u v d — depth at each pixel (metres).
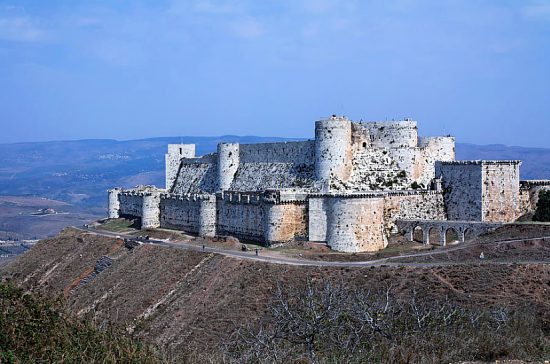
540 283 86.00
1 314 51.59
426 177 135.38
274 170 147.12
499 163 125.00
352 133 136.12
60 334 51.19
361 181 131.88
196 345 84.31
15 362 46.22
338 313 60.25
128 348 51.44
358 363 52.41
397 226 123.69
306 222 123.81
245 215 136.62
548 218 118.25
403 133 133.88
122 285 120.12
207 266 115.06
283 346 59.28
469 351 54.28
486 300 82.38
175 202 160.38
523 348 54.62
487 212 124.00
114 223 185.88
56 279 146.00
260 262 109.06
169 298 108.44
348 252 114.75
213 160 175.25
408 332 60.44
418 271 94.81
